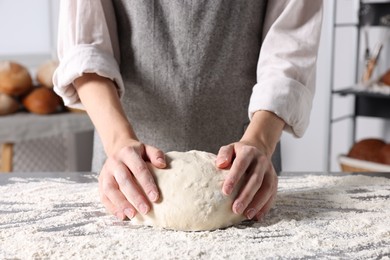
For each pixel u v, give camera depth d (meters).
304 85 0.86
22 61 2.65
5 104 1.92
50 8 2.69
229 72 0.94
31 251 0.59
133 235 0.66
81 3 0.88
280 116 0.81
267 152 0.77
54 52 2.71
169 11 0.91
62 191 0.86
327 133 2.11
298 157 2.58
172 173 0.71
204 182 0.70
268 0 0.95
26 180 0.93
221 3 0.91
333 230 0.68
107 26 0.94
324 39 2.37
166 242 0.63
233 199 0.69
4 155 1.91
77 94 0.92
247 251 0.60
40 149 2.32
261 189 0.71
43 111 1.94
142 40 0.93
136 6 0.92
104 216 0.74
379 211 0.76
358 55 2.22
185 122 0.95
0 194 0.84
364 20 2.11
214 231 0.68
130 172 0.70
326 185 0.89
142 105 0.97
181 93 0.94
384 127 2.28
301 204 0.79
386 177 0.95
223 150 0.73
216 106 0.95
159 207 0.68
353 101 2.25
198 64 0.93
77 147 2.40
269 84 0.83
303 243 0.63
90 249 0.60
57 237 0.65
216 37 0.92
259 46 0.97
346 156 2.02
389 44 2.16
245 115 0.98
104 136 0.78
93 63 0.84
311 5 0.90
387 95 1.90
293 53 0.87
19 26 2.65
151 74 0.94
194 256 0.59
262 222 0.71
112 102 0.83
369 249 0.61
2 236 0.65
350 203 0.80
